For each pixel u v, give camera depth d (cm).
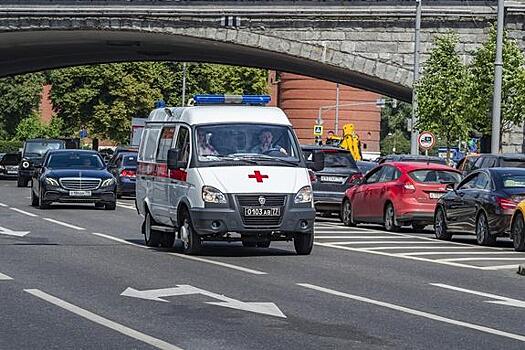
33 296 2838
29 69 16325
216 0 11538
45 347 2123
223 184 3922
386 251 4525
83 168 7269
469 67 10062
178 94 18250
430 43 11300
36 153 11906
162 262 3769
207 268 3597
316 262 3900
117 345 2145
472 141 11812
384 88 13200
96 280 3206
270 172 3988
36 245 4381
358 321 2505
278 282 3234
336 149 7019
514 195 4838
